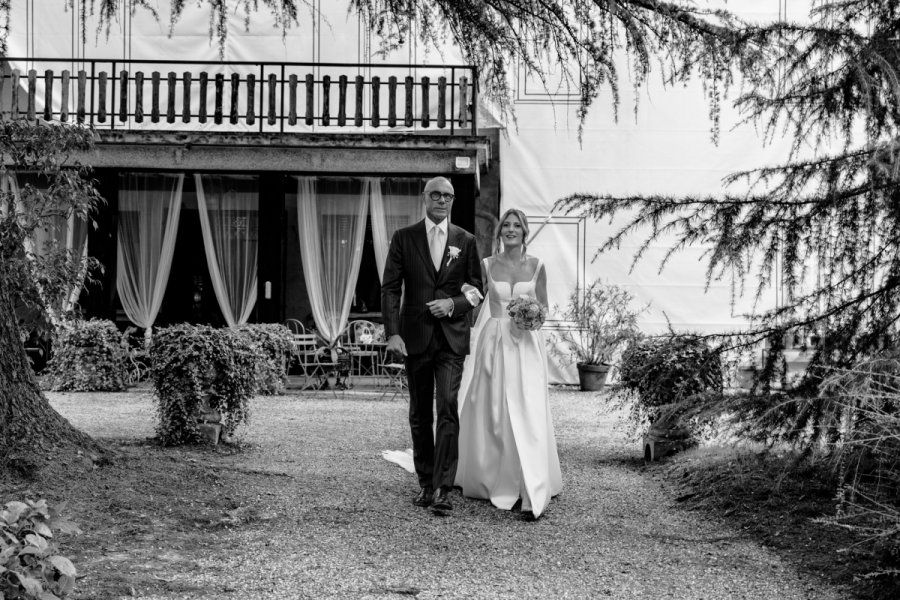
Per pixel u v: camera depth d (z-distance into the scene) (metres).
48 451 5.21
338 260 13.00
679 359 6.68
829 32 4.94
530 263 5.95
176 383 7.23
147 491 5.17
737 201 5.21
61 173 8.58
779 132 13.69
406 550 4.47
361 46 13.92
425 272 5.52
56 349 11.75
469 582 3.97
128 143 12.38
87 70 13.97
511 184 13.91
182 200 12.99
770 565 4.24
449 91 13.95
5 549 2.83
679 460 6.73
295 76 12.51
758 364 5.26
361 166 12.53
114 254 12.73
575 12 6.23
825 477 5.27
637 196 5.56
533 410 5.55
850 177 4.81
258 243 12.86
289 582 3.90
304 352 12.30
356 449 7.53
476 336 5.95
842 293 5.03
